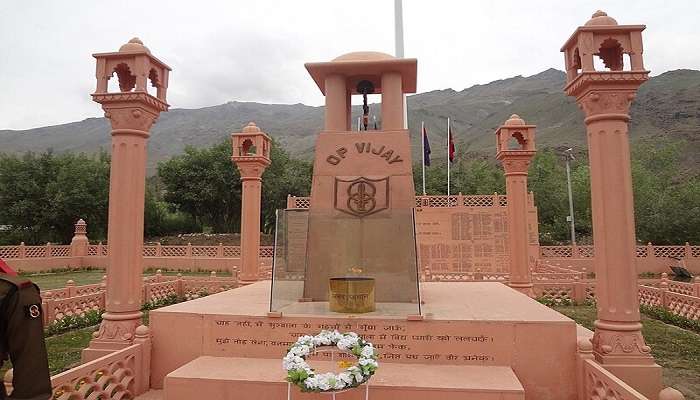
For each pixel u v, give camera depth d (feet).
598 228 19.31
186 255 102.27
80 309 39.40
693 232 109.81
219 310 21.40
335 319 19.70
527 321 18.83
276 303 20.80
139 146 22.68
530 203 84.53
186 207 140.05
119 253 21.85
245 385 16.85
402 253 22.45
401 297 22.09
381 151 24.99
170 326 20.79
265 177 140.15
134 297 22.07
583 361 17.74
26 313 8.61
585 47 19.22
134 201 22.34
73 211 125.80
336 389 14.28
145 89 22.33
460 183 152.46
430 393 16.07
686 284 45.06
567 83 20.94
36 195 124.98
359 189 24.39
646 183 120.78
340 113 26.12
